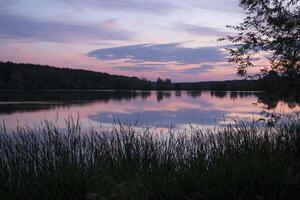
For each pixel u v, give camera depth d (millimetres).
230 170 5715
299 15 9477
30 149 6875
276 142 7520
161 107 39031
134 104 46531
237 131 7992
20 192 5977
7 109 33688
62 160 6637
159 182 5590
